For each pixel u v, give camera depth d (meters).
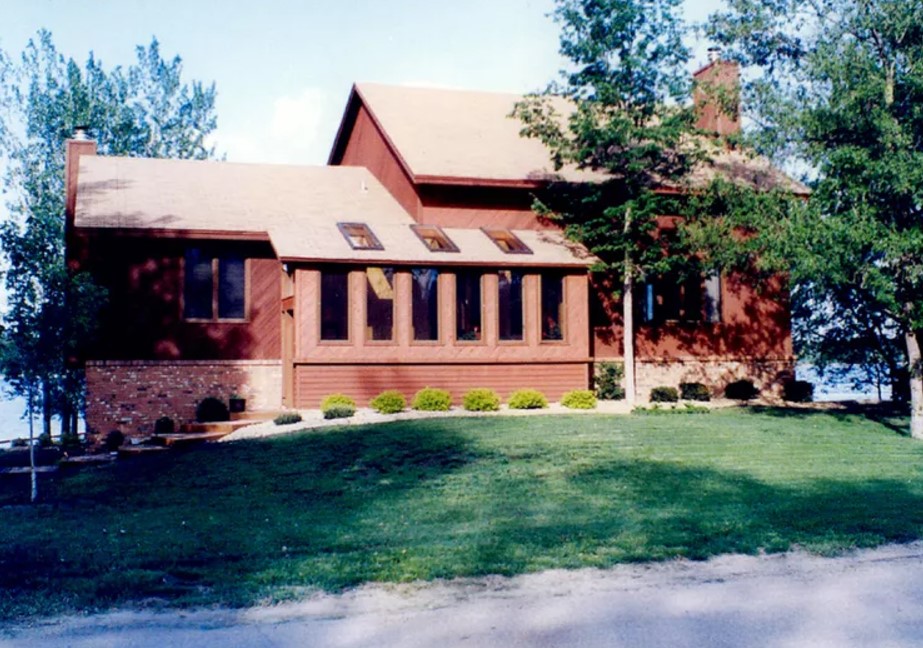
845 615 7.03
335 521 10.43
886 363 27.25
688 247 20.97
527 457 14.36
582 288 21.81
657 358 24.44
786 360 25.66
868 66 16.88
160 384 20.58
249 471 13.77
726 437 16.78
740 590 7.73
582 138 20.94
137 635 6.59
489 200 23.59
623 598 7.48
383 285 20.28
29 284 13.12
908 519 10.44
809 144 17.78
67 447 22.86
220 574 8.18
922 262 16.77
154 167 25.06
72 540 9.76
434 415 19.00
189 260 21.06
